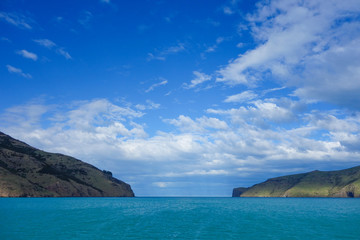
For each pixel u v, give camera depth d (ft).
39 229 173.78
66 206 416.05
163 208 441.68
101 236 150.41
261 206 537.65
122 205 508.12
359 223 222.69
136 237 148.66
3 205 405.59
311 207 493.77
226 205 584.81
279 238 149.38
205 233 165.37
